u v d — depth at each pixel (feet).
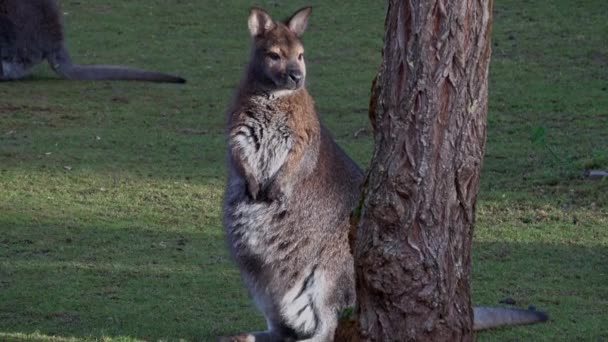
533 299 41.86
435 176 27.55
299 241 37.65
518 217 52.90
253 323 39.75
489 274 44.96
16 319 39.37
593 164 59.31
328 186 38.06
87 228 51.67
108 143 67.05
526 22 92.07
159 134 69.05
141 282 44.11
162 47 90.89
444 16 27.02
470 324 28.71
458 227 27.96
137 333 37.99
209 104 76.23
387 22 27.84
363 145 66.03
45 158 63.67
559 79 78.89
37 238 49.90
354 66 83.87
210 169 61.87
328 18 95.61
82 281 44.04
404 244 27.86
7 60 82.84
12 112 73.97
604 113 70.90
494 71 80.94
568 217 52.70
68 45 91.20
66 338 36.83
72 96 78.64
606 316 40.01
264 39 40.29
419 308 27.96
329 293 37.42
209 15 98.53
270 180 38.09
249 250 38.34
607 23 90.89
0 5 82.28
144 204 55.72
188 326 39.01
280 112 38.32
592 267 45.93
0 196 56.59
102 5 101.91
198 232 51.39
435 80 27.22
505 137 66.59
